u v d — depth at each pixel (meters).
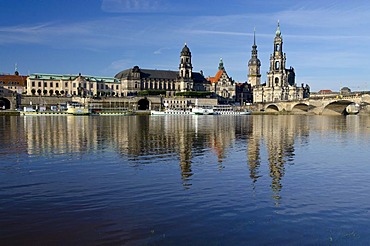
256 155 45.84
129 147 52.69
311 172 35.53
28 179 31.95
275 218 22.39
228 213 23.20
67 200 25.80
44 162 40.03
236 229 20.69
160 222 21.62
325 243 19.06
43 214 22.88
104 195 27.09
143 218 22.27
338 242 19.17
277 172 35.41
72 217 22.36
